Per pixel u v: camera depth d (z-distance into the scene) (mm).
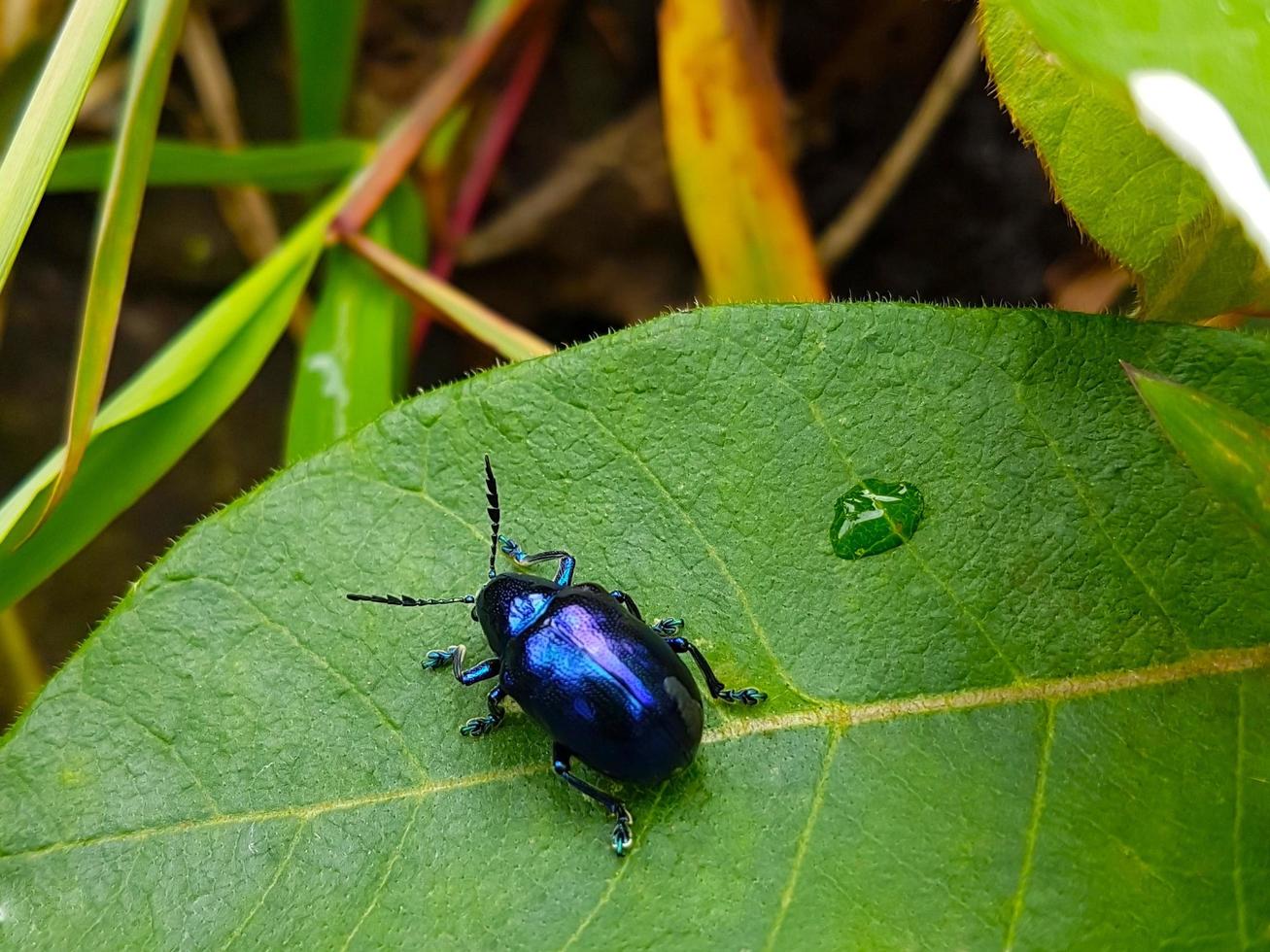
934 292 133
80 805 86
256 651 89
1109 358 87
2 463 137
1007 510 87
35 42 122
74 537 103
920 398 88
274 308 113
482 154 131
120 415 103
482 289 144
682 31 116
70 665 88
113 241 95
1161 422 77
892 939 83
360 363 114
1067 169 86
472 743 88
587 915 85
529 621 90
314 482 90
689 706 86
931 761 85
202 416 108
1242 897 82
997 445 87
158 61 96
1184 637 85
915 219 132
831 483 88
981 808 84
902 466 88
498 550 90
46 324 139
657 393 89
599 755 86
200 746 87
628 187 140
